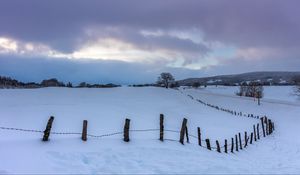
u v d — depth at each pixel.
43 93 84.69
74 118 35.84
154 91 104.50
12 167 12.02
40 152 13.89
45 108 45.66
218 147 21.55
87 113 41.59
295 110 76.50
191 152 16.89
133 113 47.56
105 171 12.49
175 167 13.52
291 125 50.88
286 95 157.00
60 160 13.29
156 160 14.44
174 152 16.20
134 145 16.59
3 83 106.50
